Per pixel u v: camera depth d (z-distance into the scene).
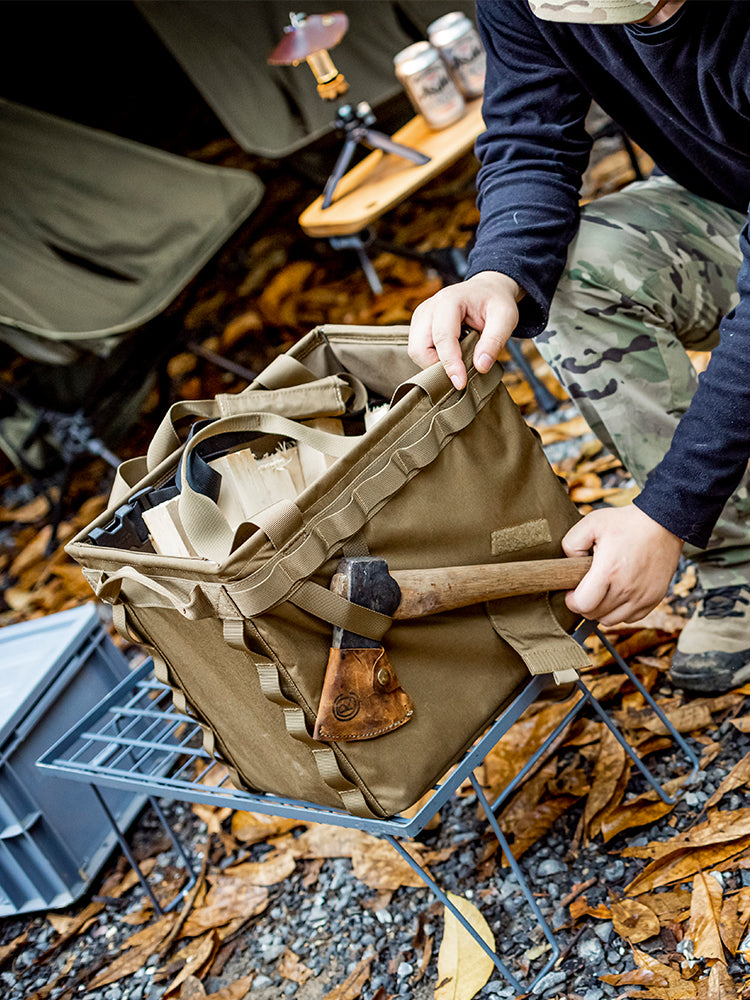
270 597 0.91
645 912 1.12
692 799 1.25
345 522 0.95
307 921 1.39
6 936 1.64
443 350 1.04
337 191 2.65
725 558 1.31
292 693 0.96
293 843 1.53
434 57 2.60
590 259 1.24
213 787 1.23
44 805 1.61
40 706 1.63
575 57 1.18
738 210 1.32
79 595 2.72
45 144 2.86
